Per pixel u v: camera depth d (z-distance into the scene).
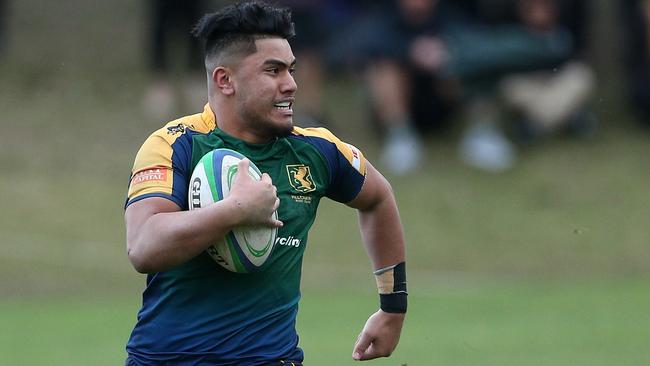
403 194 60.19
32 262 51.69
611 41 72.25
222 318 16.72
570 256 54.94
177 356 16.77
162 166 16.47
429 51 60.62
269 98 16.73
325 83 71.12
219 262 16.39
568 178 61.84
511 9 61.47
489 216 58.34
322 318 40.84
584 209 59.22
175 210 16.27
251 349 16.81
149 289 17.12
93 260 52.62
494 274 53.16
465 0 61.44
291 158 17.23
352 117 67.50
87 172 62.88
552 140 65.12
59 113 69.19
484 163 62.59
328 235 55.91
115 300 47.59
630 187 61.09
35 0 79.25
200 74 67.44
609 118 67.69
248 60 16.70
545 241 56.25
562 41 62.88
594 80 68.50
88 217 57.28
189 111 66.75
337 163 17.70
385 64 62.16
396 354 33.81
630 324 39.19
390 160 62.47
